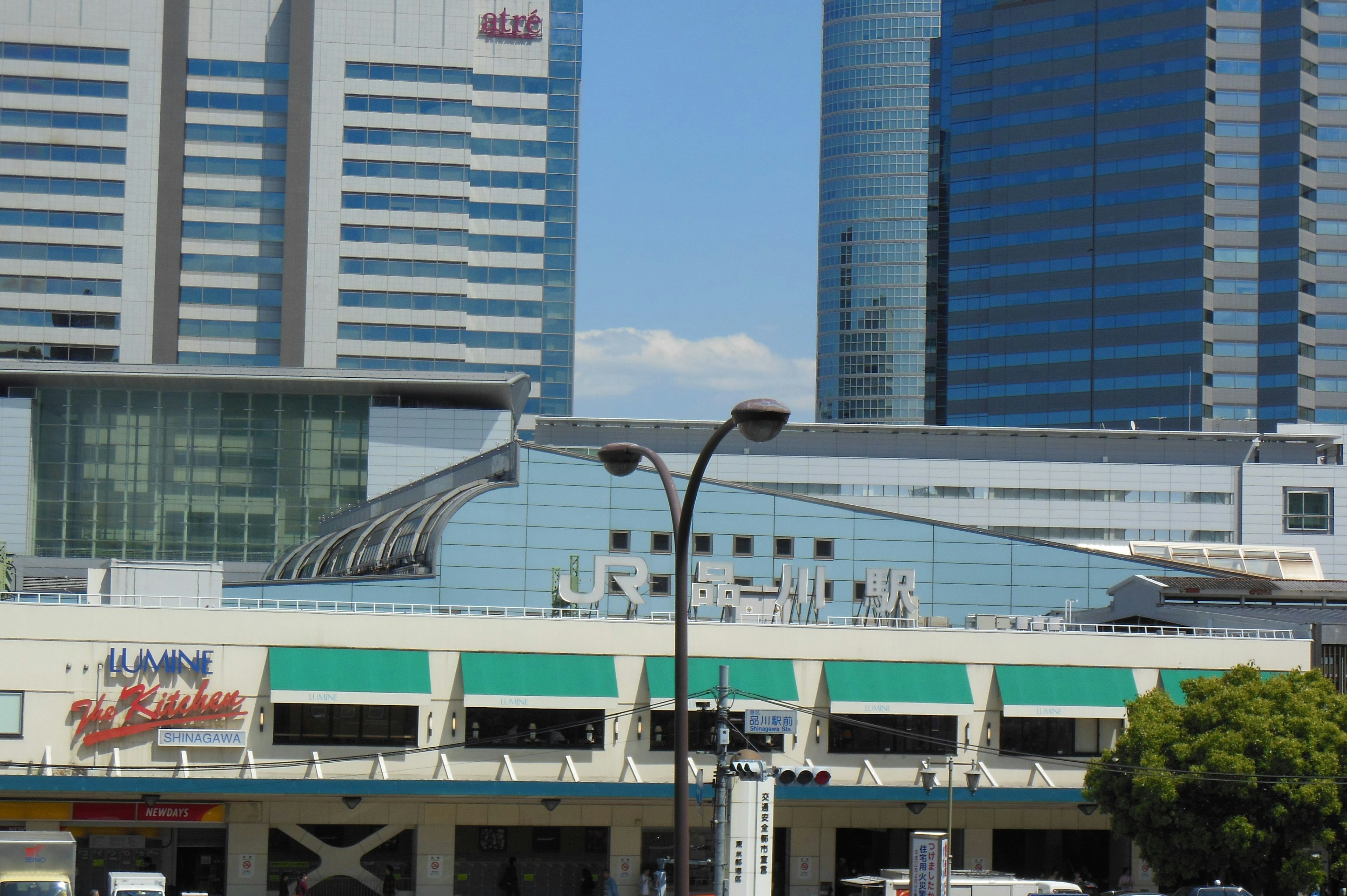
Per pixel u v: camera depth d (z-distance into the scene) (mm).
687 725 34406
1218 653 83500
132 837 73125
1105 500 175625
